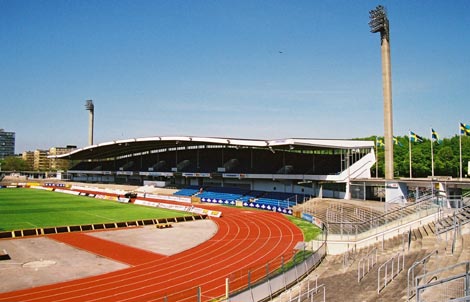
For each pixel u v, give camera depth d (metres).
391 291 19.94
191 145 95.75
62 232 48.16
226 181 92.56
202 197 89.00
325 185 70.31
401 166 98.31
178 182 107.38
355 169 66.06
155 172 105.62
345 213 52.34
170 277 28.67
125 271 30.36
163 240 43.31
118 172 121.69
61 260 34.00
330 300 20.77
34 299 24.06
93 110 163.38
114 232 48.59
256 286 22.69
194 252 37.09
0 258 34.31
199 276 28.77
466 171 90.06
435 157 93.25
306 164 76.44
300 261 28.25
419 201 41.03
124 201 85.31
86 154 129.62
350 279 24.48
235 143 72.06
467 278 13.73
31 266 31.92
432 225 32.16
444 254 23.19
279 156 84.81
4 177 181.75
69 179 159.12
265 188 82.44
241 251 37.34
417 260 23.91
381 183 59.41
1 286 26.55
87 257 35.12
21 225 52.06
